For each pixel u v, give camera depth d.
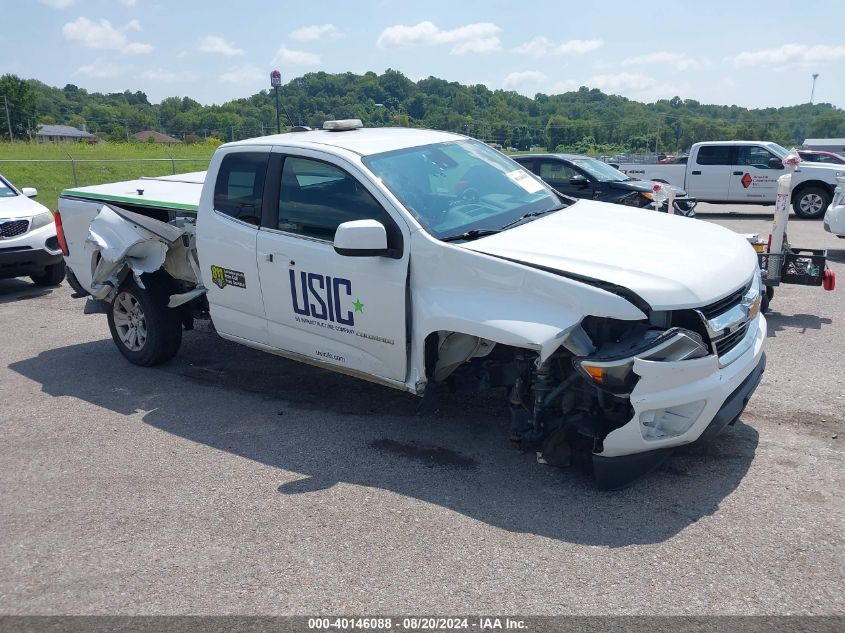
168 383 6.22
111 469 4.69
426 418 5.24
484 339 4.34
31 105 88.88
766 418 4.92
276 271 5.13
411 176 4.82
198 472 4.59
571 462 4.40
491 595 3.28
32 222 9.67
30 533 3.98
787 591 3.20
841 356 6.11
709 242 4.44
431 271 4.32
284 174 5.12
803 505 3.85
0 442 5.16
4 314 8.77
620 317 3.71
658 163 18.84
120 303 6.62
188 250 6.15
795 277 6.77
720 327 3.88
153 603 3.35
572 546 3.61
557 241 4.29
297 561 3.61
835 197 10.75
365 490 4.27
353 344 4.84
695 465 4.32
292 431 5.14
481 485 4.26
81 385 6.26
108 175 28.27
